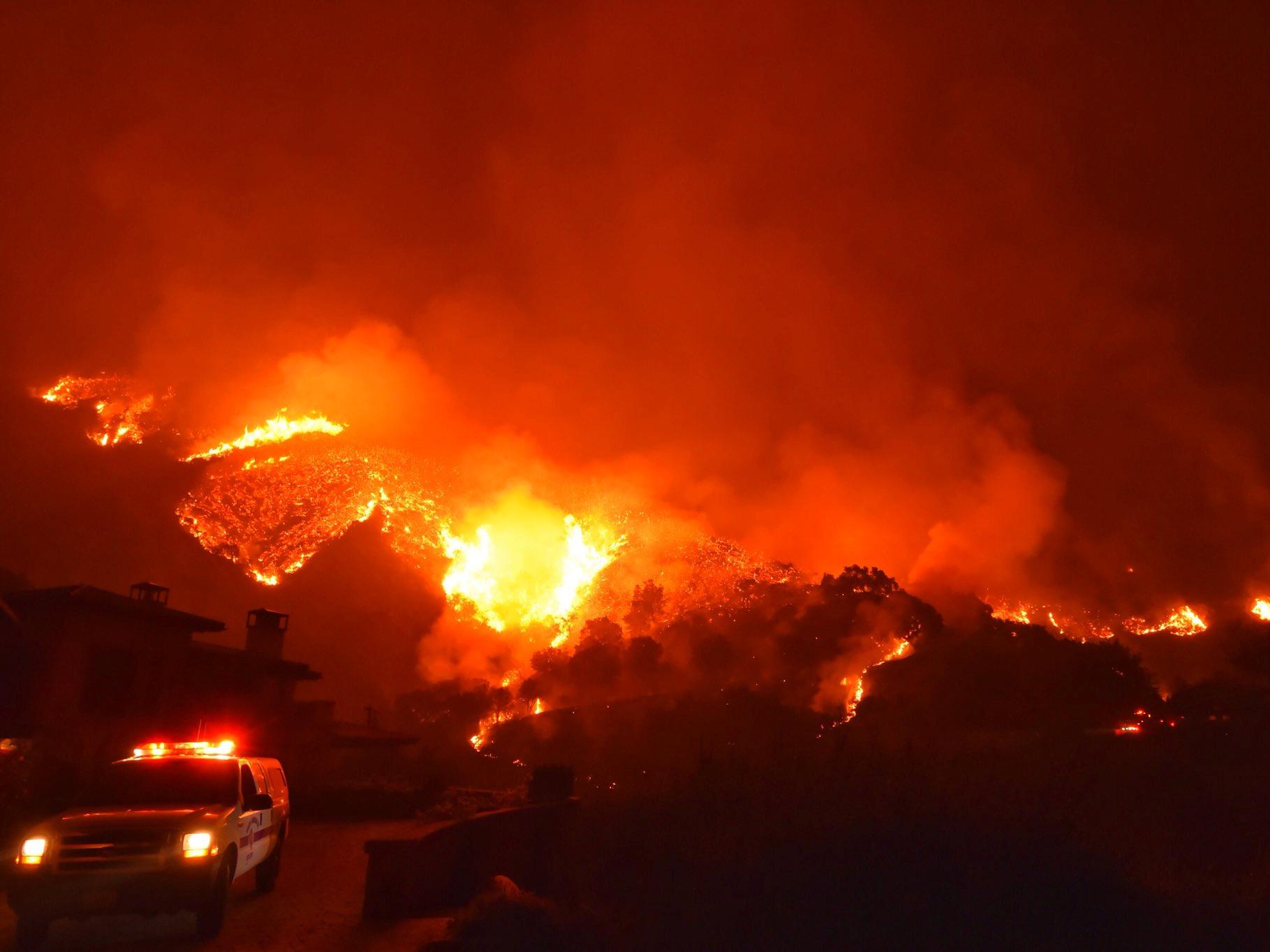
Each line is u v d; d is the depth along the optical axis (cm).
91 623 2761
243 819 1214
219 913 1088
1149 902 1088
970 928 965
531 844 1469
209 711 3128
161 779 1245
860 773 1192
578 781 2156
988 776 1209
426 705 6475
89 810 1163
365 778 3069
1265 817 1551
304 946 1030
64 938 1108
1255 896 1155
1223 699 4038
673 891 1070
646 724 4312
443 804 2022
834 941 952
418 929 1091
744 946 956
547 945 966
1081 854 1104
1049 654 5088
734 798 1209
